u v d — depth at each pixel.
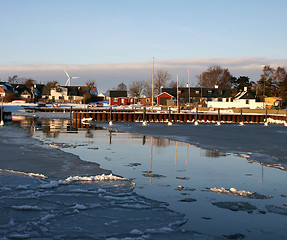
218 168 13.27
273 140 23.16
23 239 6.36
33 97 116.81
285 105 101.75
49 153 16.28
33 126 35.44
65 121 46.69
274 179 11.50
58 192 9.48
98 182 10.75
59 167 13.00
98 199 8.92
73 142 21.22
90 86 137.62
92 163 13.95
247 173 12.41
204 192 9.78
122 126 37.44
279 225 7.31
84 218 7.50
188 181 11.09
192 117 52.44
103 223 7.24
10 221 7.23
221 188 10.11
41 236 6.49
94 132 29.02
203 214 7.94
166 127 36.12
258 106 88.31
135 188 10.12
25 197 8.95
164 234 6.71
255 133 29.08
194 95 104.31
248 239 6.58
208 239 6.53
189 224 7.32
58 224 7.12
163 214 7.89
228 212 8.10
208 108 76.94
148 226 7.12
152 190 9.92
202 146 19.80
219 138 24.39
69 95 122.00
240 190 10.02
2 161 14.01
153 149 18.44
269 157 15.84
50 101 117.69
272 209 8.34
